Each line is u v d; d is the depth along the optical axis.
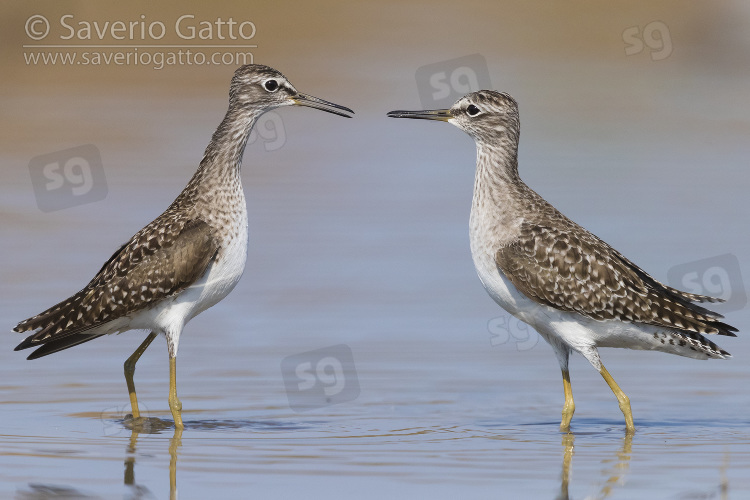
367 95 32.56
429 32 40.16
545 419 12.97
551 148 28.83
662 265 19.52
